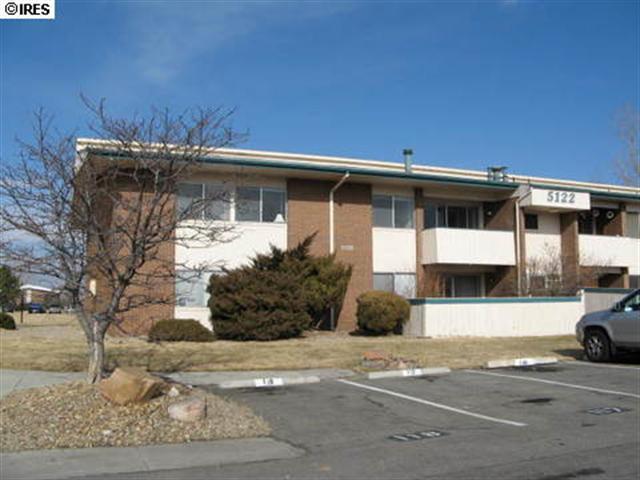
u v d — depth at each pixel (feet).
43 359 47.75
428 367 49.85
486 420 31.76
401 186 89.76
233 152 83.66
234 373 45.62
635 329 52.01
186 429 28.25
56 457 24.52
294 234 81.56
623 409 34.30
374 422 31.35
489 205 97.81
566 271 93.66
